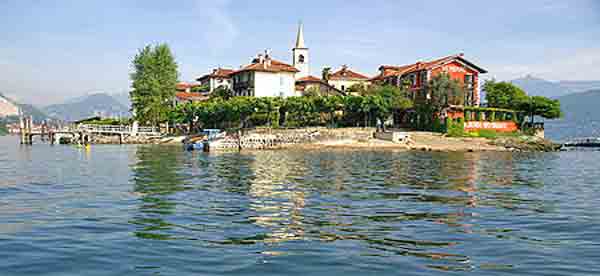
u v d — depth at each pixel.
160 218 16.95
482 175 33.41
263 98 76.00
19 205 19.73
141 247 12.84
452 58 83.88
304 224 15.99
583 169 39.94
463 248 12.84
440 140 70.88
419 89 85.19
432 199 21.86
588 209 19.42
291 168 37.81
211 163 42.75
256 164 41.75
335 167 38.84
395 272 10.72
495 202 21.12
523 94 86.94
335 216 17.50
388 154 56.62
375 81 99.31
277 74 92.62
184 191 24.20
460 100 75.81
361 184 27.47
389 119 86.31
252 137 69.88
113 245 13.08
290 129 77.00
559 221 16.73
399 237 14.10
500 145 71.06
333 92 96.31
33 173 33.47
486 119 79.00
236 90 98.50
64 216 17.27
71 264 11.38
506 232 14.90
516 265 11.32
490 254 12.27
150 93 95.69
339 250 12.56
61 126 95.06
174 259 11.72
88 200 21.12
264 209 18.95
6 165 40.38
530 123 85.00
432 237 14.15
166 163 42.66
